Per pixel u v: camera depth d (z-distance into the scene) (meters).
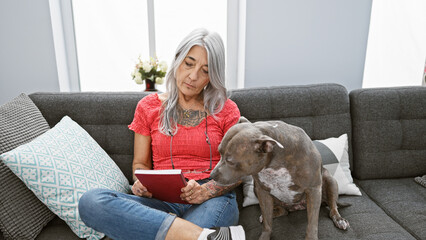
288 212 1.26
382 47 2.35
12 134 1.13
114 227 0.89
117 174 1.27
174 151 1.21
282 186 1.00
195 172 1.19
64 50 2.38
